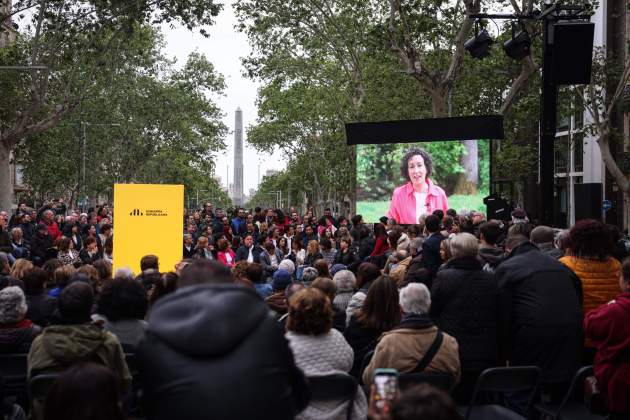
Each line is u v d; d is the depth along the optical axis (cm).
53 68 3650
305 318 538
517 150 3875
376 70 3650
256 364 337
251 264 986
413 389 263
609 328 575
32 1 3100
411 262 991
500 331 670
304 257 2008
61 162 5388
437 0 2442
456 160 1928
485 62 3456
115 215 1429
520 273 657
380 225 1573
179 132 5997
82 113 5184
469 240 680
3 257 1016
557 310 642
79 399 314
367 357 673
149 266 1036
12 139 3278
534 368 604
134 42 4662
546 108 1115
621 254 892
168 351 336
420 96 3769
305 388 368
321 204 6644
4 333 667
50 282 979
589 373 618
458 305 663
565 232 830
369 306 699
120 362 580
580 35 1091
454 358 583
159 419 332
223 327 333
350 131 2011
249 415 329
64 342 559
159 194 1441
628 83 3250
